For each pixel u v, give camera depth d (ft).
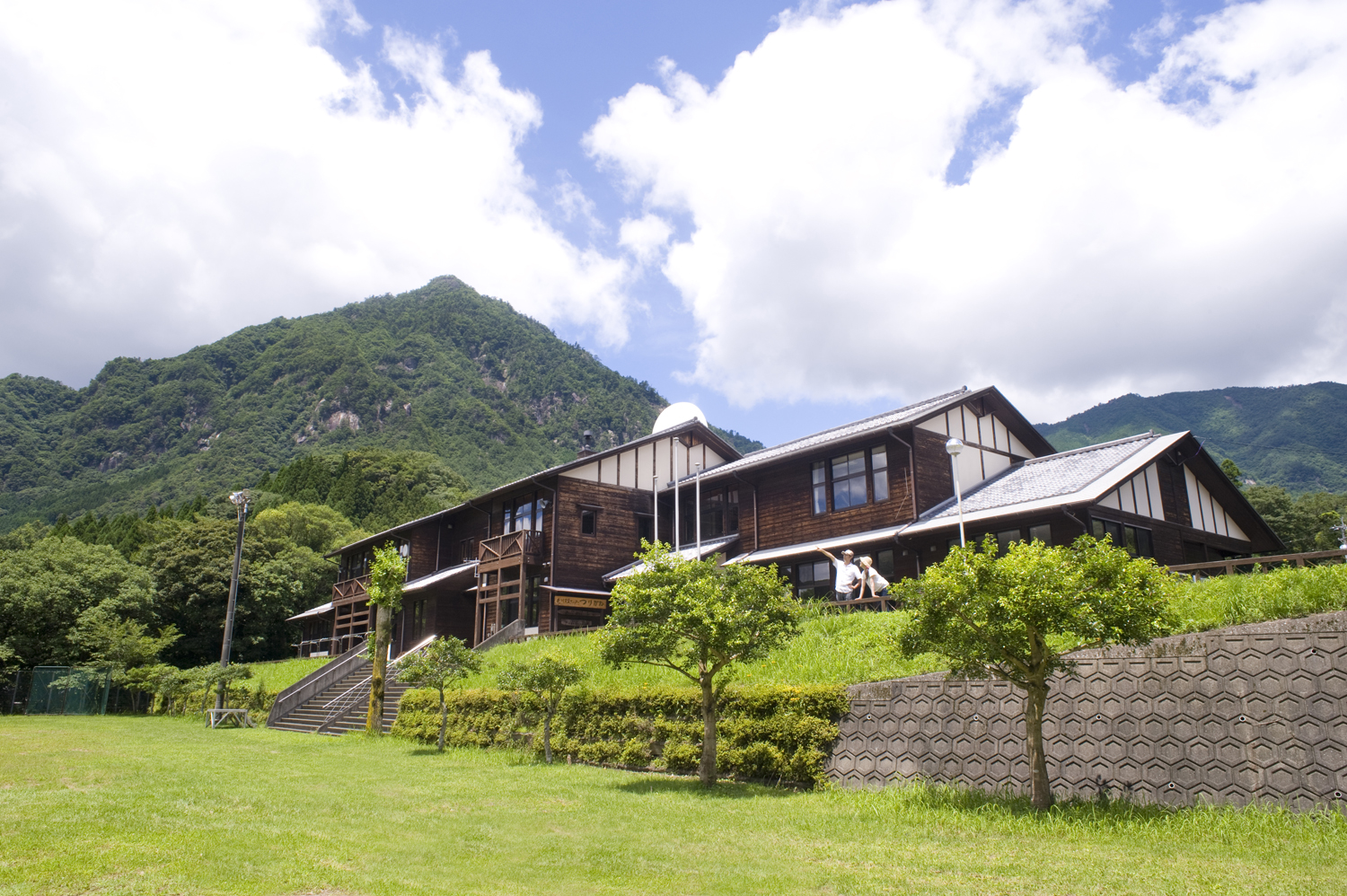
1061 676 34.55
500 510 112.37
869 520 77.97
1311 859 23.54
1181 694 31.55
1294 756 28.73
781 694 42.45
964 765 36.01
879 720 39.09
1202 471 76.48
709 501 101.76
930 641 32.81
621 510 104.12
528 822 31.17
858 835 28.53
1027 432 85.87
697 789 39.40
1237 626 32.19
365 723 74.69
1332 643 28.78
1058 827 28.32
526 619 101.40
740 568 42.65
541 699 53.01
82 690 109.81
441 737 59.47
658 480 108.17
